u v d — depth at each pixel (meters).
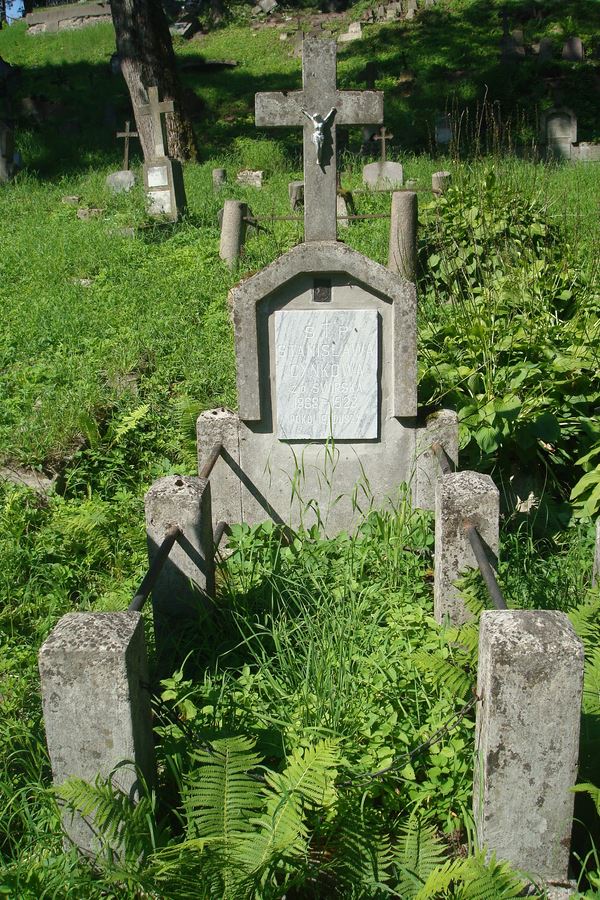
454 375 5.88
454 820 3.09
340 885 2.86
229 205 11.07
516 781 2.71
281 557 4.82
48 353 8.30
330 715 3.39
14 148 18.97
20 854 2.88
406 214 9.53
